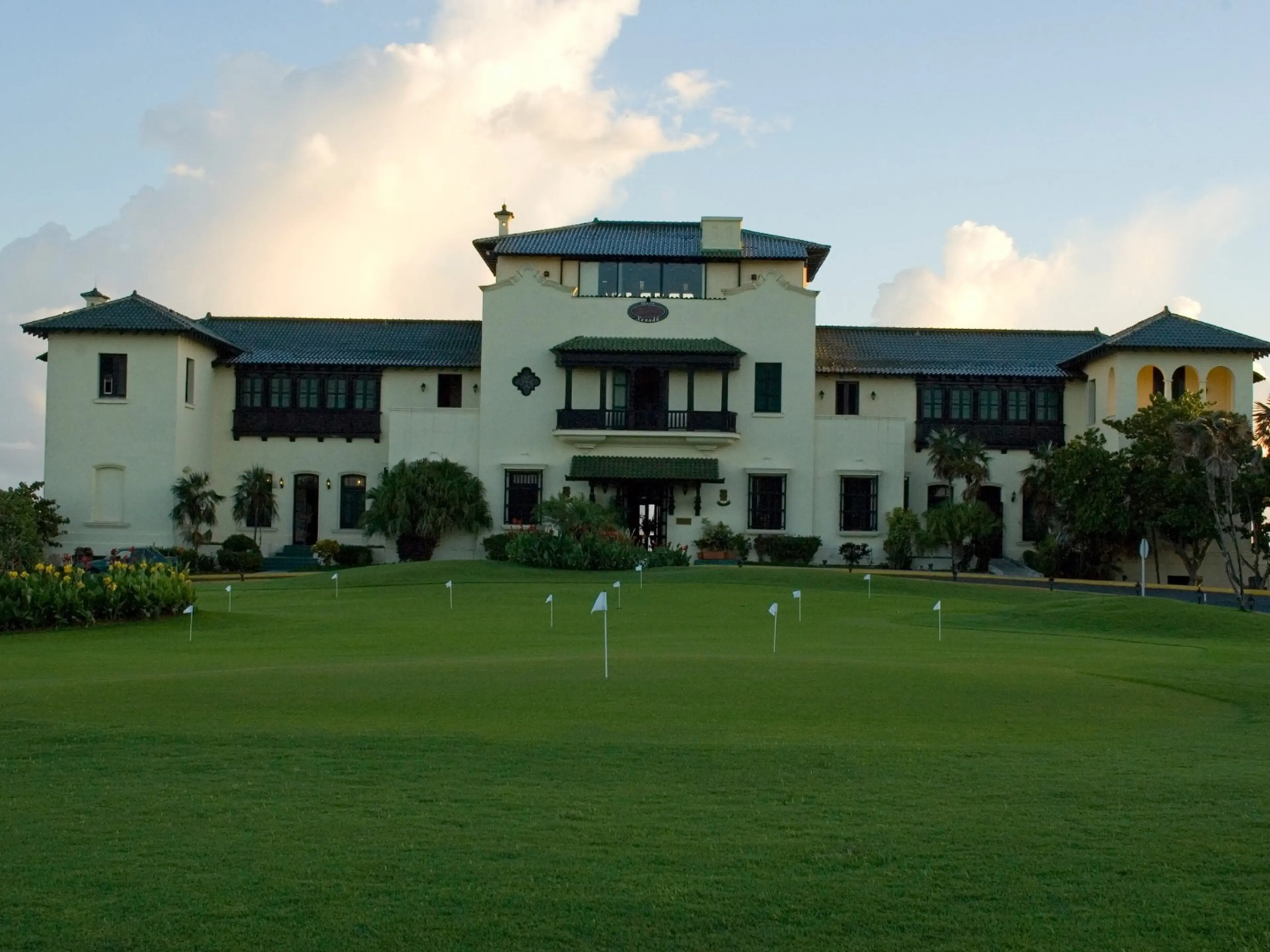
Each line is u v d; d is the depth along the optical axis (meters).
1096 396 57.41
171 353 54.41
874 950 7.96
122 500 54.25
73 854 9.59
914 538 54.16
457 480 54.62
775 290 56.50
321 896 8.75
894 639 26.09
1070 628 29.78
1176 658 22.28
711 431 55.22
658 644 24.97
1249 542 53.06
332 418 57.88
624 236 59.28
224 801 10.95
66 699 15.45
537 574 44.41
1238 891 8.87
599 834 10.05
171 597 30.02
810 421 56.22
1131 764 12.48
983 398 58.66
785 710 15.05
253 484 56.09
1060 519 52.31
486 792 11.25
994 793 11.30
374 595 38.22
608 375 56.03
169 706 14.96
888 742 13.38
